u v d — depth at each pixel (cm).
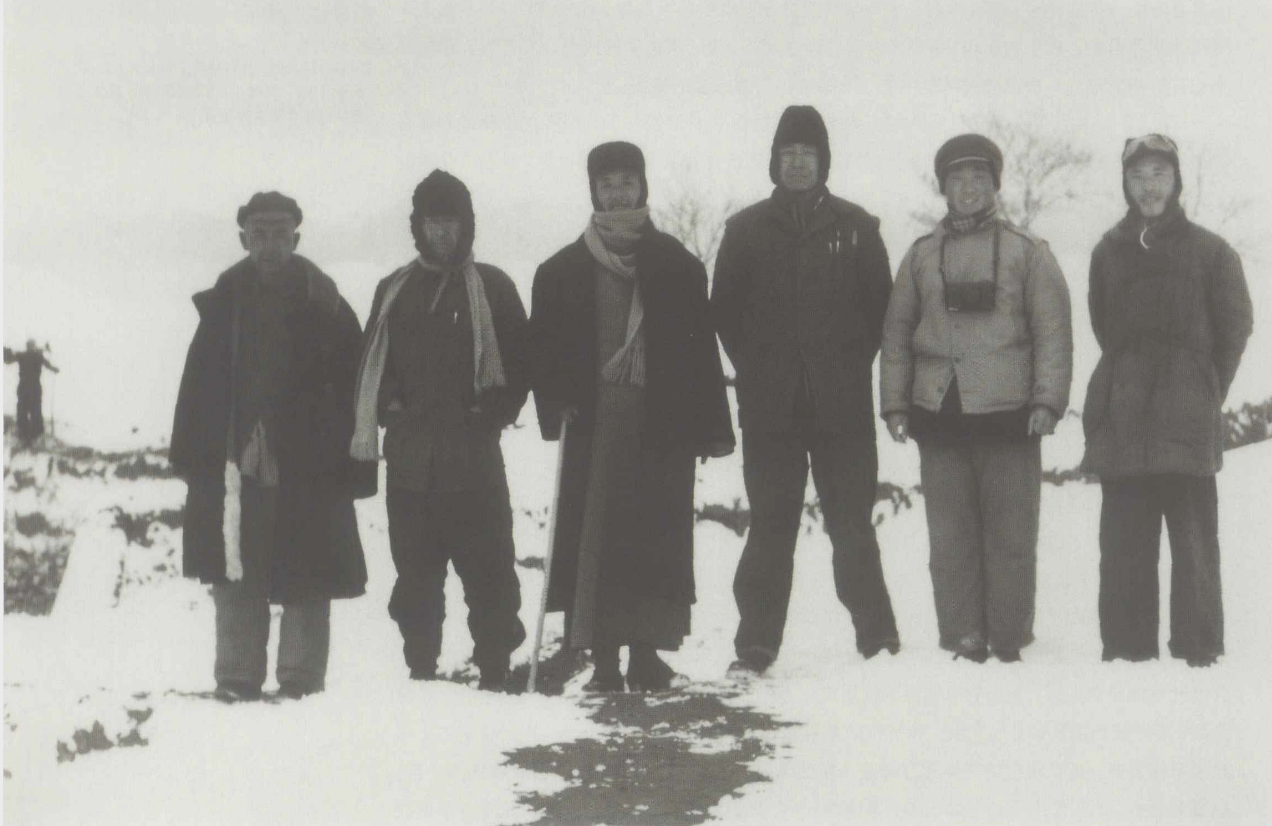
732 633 1047
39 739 709
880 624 879
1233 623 968
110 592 1307
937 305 872
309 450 812
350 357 828
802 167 879
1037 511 870
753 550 877
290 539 810
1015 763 657
